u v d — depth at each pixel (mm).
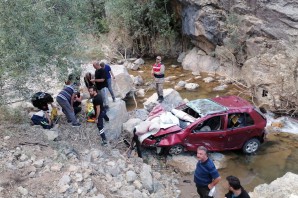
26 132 9844
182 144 10398
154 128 10297
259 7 15758
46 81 12453
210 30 17969
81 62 11953
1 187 7359
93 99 10094
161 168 10227
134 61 20922
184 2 18984
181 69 19469
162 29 20766
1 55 9031
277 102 13594
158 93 13664
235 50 17172
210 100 11406
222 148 10703
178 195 9008
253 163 10547
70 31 10609
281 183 8055
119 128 11195
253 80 14906
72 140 10258
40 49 9828
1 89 10094
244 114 10664
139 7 20750
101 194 7766
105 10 21781
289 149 11180
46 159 8664
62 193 7551
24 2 9188
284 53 14203
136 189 8555
